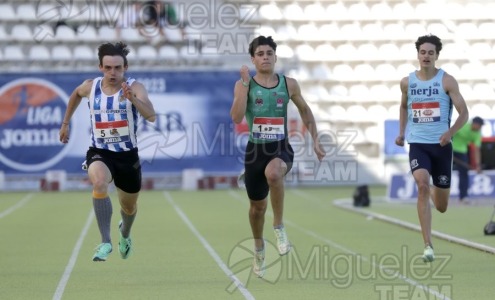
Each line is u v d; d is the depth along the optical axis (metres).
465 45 79.50
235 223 45.72
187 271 28.95
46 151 72.06
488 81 78.31
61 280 27.30
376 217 47.16
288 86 25.70
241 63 74.25
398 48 80.06
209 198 63.50
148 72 71.88
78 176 72.38
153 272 28.81
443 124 28.55
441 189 28.83
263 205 26.12
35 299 23.98
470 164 60.72
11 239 39.22
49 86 71.94
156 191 70.69
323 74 79.00
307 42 79.38
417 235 39.03
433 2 80.69
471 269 28.39
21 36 76.56
